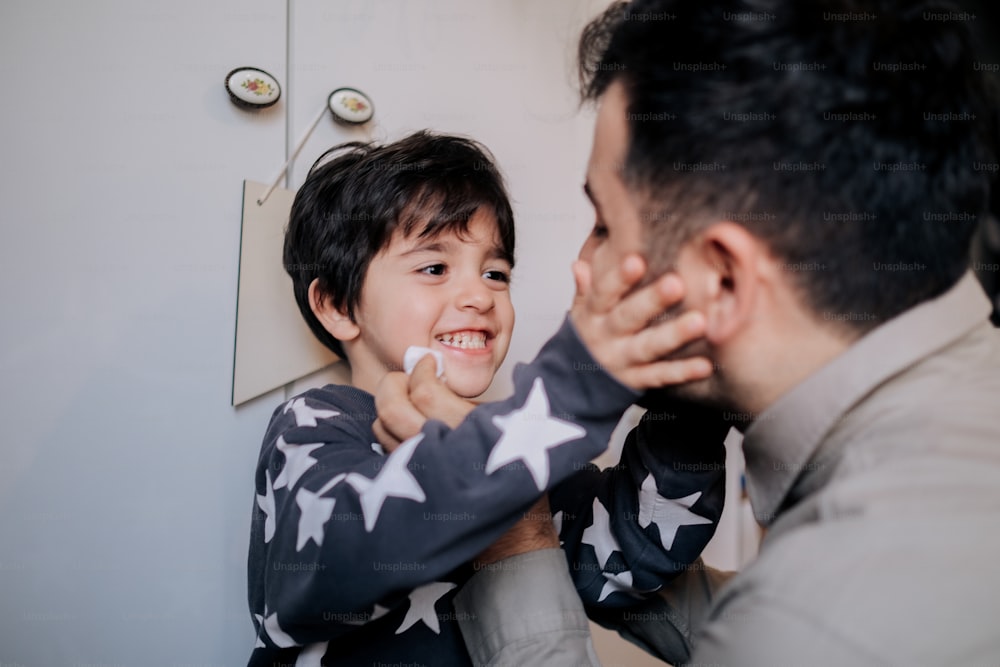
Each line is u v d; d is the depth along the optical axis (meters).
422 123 1.07
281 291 0.91
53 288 0.76
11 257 0.74
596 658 0.61
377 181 0.84
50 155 0.76
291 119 0.93
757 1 0.43
